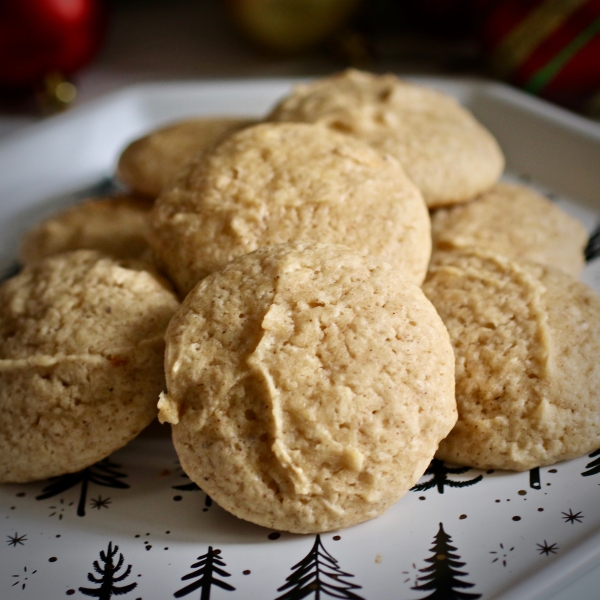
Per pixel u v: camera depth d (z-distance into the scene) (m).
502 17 0.34
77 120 0.32
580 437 0.19
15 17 0.35
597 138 0.28
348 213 0.20
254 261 0.19
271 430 0.17
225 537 0.18
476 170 0.24
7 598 0.17
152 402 0.19
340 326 0.18
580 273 0.24
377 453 0.17
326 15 0.40
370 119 0.24
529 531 0.18
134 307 0.20
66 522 0.19
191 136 0.27
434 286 0.21
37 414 0.19
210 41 0.46
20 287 0.21
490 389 0.19
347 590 0.17
